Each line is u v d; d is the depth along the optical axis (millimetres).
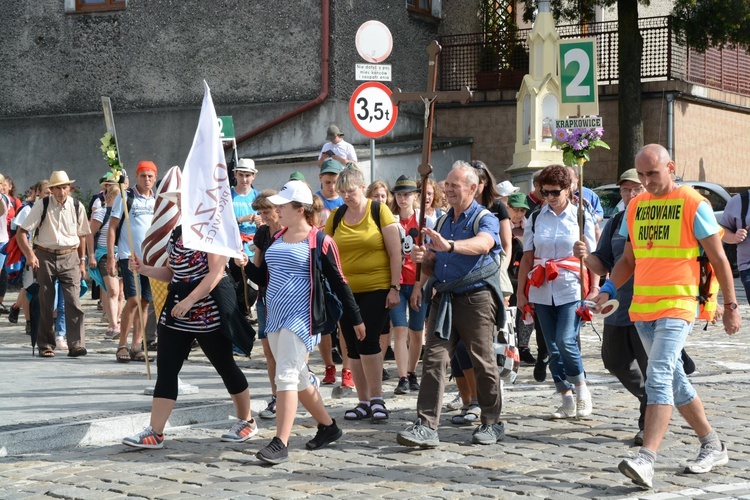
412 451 16938
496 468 15688
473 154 58375
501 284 19891
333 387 23547
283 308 16422
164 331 17391
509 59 58406
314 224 17047
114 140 19375
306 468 15867
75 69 56250
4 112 57875
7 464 16281
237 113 53094
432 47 18578
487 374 17422
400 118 56031
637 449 16891
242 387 17859
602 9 62812
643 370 17141
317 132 51469
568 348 19203
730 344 30500
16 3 57312
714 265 14828
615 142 56375
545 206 19922
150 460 16516
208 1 53531
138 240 27578
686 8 54250
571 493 14219
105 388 22609
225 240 17156
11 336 34156
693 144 58156
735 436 17594
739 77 63656
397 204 24469
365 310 19750
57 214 28641
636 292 15133
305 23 51719
